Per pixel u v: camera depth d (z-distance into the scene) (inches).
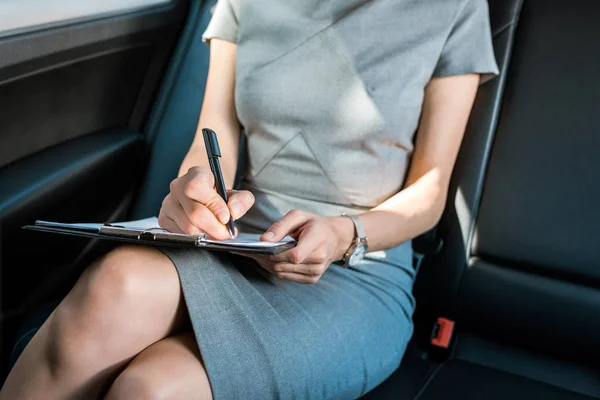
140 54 66.2
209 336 38.8
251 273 48.0
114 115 66.6
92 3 58.6
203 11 69.4
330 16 53.2
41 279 60.0
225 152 57.1
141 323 38.8
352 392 46.6
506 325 57.1
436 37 52.7
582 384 53.3
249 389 39.2
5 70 50.6
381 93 52.0
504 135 56.2
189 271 40.1
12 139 55.1
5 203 51.9
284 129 54.4
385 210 51.3
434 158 53.4
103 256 39.4
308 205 54.6
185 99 67.4
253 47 55.9
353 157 53.3
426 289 59.6
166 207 44.2
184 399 36.5
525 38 55.9
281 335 41.9
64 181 56.9
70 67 57.9
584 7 54.4
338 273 51.7
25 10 52.2
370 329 48.6
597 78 53.6
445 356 54.6
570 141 54.1
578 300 54.1
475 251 57.2
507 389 50.3
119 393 35.3
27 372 38.6
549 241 54.7
